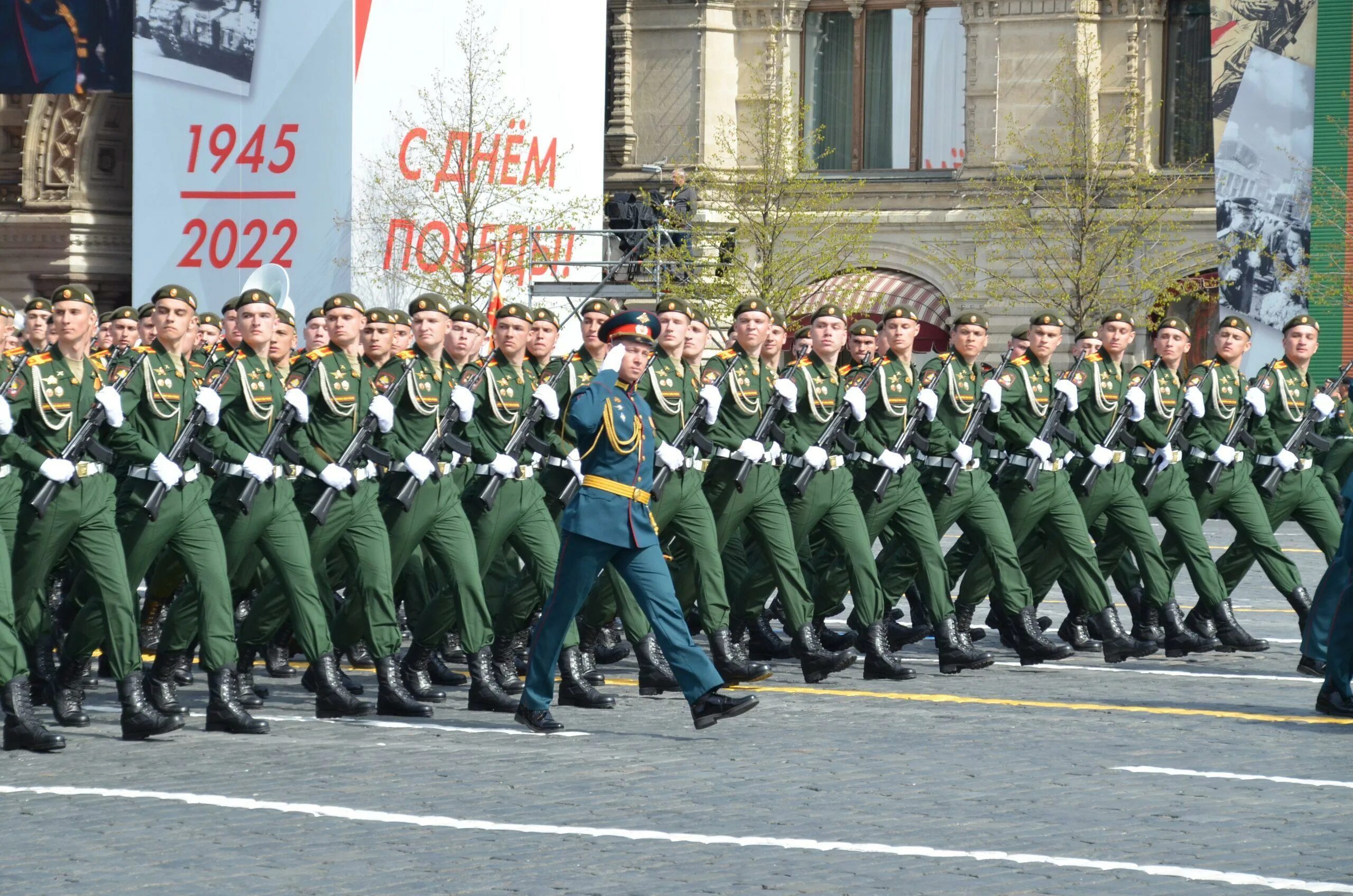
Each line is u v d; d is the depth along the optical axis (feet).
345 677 97.71
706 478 103.40
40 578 87.15
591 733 88.89
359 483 94.53
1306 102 286.05
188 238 248.73
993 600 117.08
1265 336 289.74
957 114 323.37
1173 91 309.63
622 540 86.74
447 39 248.93
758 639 115.34
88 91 288.92
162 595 106.01
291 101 242.37
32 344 120.98
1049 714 94.63
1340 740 87.71
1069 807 72.33
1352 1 282.36
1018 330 127.75
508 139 256.32
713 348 300.40
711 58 327.88
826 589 111.14
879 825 69.10
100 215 322.14
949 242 316.19
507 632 102.01
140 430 88.28
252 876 61.46
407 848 65.36
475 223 253.44
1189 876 61.98
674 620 87.71
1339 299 284.20
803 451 105.29
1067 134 305.53
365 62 240.12
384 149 242.37
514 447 99.91
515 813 71.00
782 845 65.92
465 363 102.12
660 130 330.13
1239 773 79.36
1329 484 130.00
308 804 72.43
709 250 315.58
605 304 103.50
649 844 66.18
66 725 90.74
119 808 71.67
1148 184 302.45
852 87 329.31
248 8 244.22
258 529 91.86
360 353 104.01
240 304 93.09
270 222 244.22
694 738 87.35
